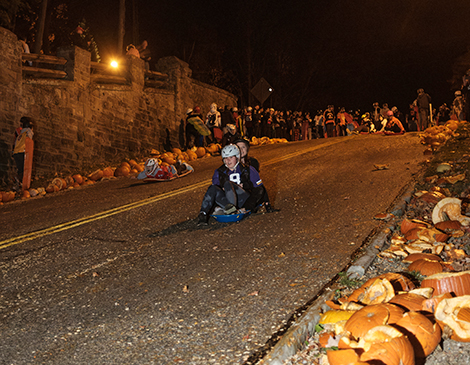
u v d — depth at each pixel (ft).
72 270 18.24
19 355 11.79
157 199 31.53
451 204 18.44
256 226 22.61
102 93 57.21
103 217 27.22
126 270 17.80
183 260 18.44
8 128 44.60
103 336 12.52
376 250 16.81
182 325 12.75
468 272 12.17
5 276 18.01
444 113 81.05
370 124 81.05
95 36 105.50
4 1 52.80
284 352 10.60
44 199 36.73
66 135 51.42
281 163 44.65
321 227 21.29
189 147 60.49
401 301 11.18
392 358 8.88
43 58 49.98
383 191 27.43
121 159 59.67
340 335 10.47
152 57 117.50
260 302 13.69
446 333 10.48
